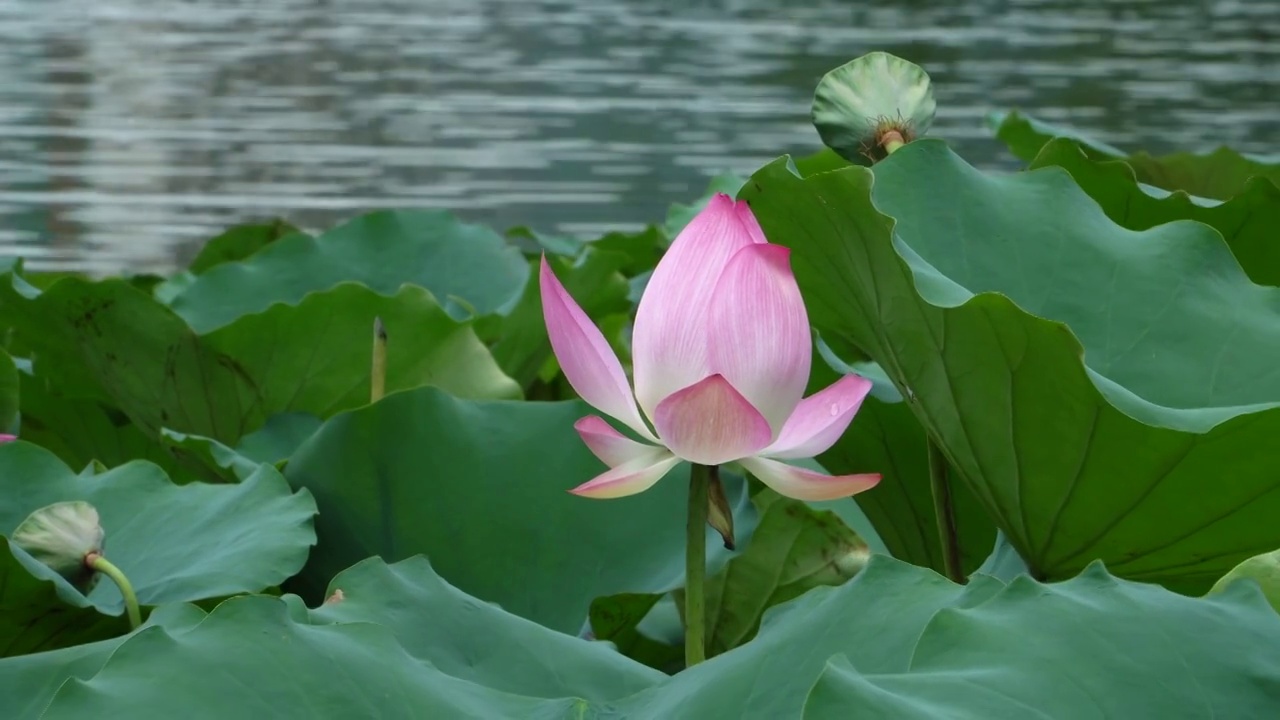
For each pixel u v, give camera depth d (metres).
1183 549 2.96
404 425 3.17
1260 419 2.85
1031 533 3.00
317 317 3.46
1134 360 3.07
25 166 9.55
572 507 3.14
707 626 3.23
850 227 2.96
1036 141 3.88
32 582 2.92
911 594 2.74
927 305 2.92
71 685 2.66
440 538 3.14
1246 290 3.09
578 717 2.72
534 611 3.11
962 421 2.97
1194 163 3.74
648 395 2.81
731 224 2.80
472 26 22.77
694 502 2.80
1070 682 2.63
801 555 3.21
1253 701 2.63
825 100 3.20
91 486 3.15
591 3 27.62
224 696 2.67
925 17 25.02
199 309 3.98
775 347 2.79
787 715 2.70
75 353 3.51
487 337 3.62
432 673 2.73
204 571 3.02
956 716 2.60
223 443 3.54
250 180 9.56
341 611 2.84
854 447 3.22
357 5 26.23
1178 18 24.44
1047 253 3.12
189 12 23.19
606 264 3.78
